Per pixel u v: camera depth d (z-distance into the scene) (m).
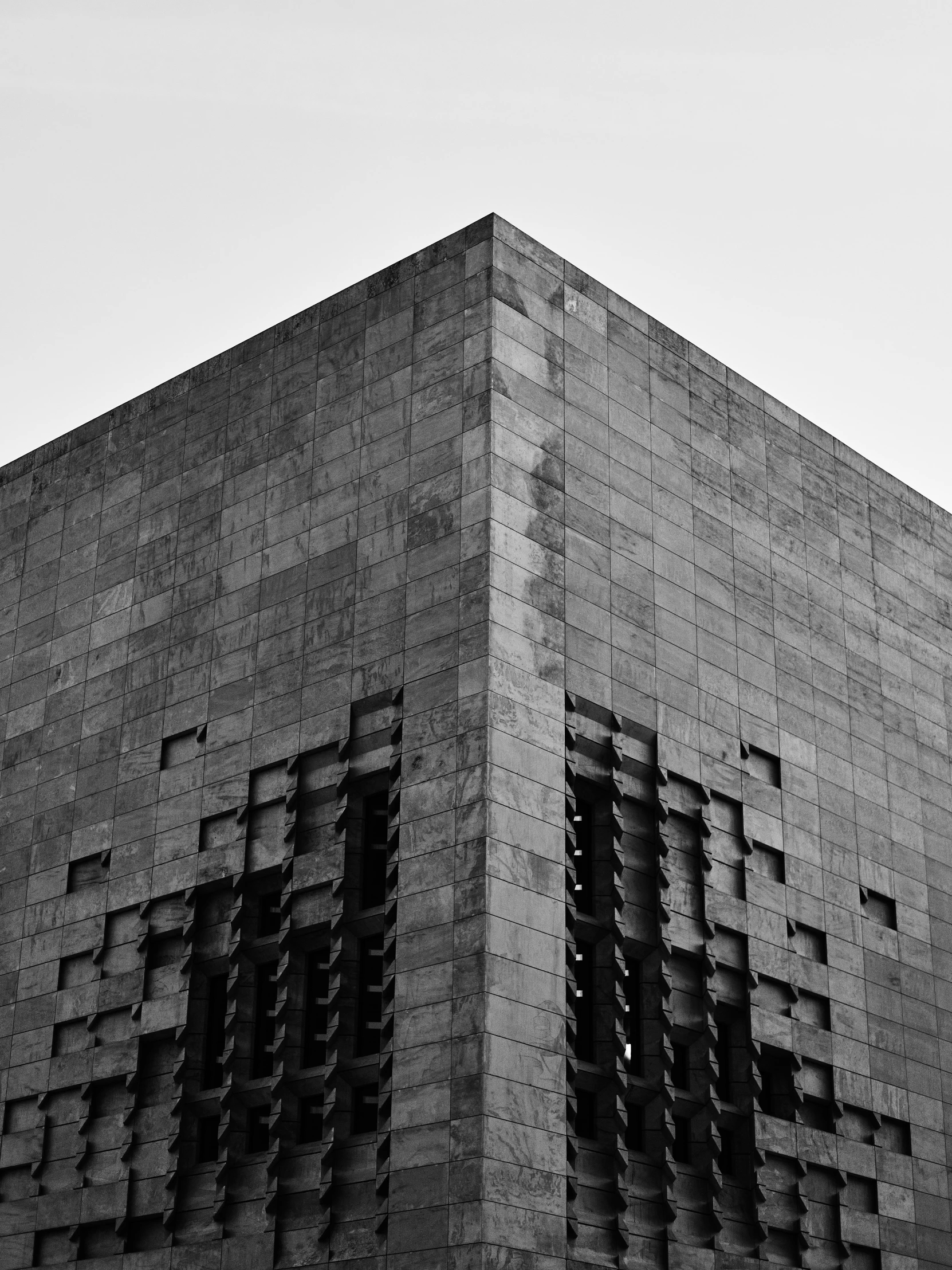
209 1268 49.25
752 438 61.88
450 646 50.22
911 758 64.69
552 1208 45.66
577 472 54.09
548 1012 47.31
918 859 63.34
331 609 54.06
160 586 60.06
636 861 52.22
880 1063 58.34
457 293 54.44
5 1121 57.22
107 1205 52.69
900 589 67.00
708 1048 52.09
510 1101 45.50
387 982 48.16
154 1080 53.56
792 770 58.81
